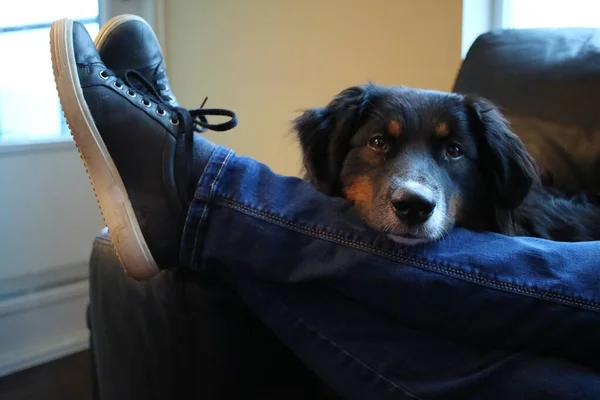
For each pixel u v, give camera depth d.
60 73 1.21
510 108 1.66
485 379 0.97
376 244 1.06
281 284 1.13
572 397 0.90
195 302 1.23
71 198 2.51
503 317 0.98
